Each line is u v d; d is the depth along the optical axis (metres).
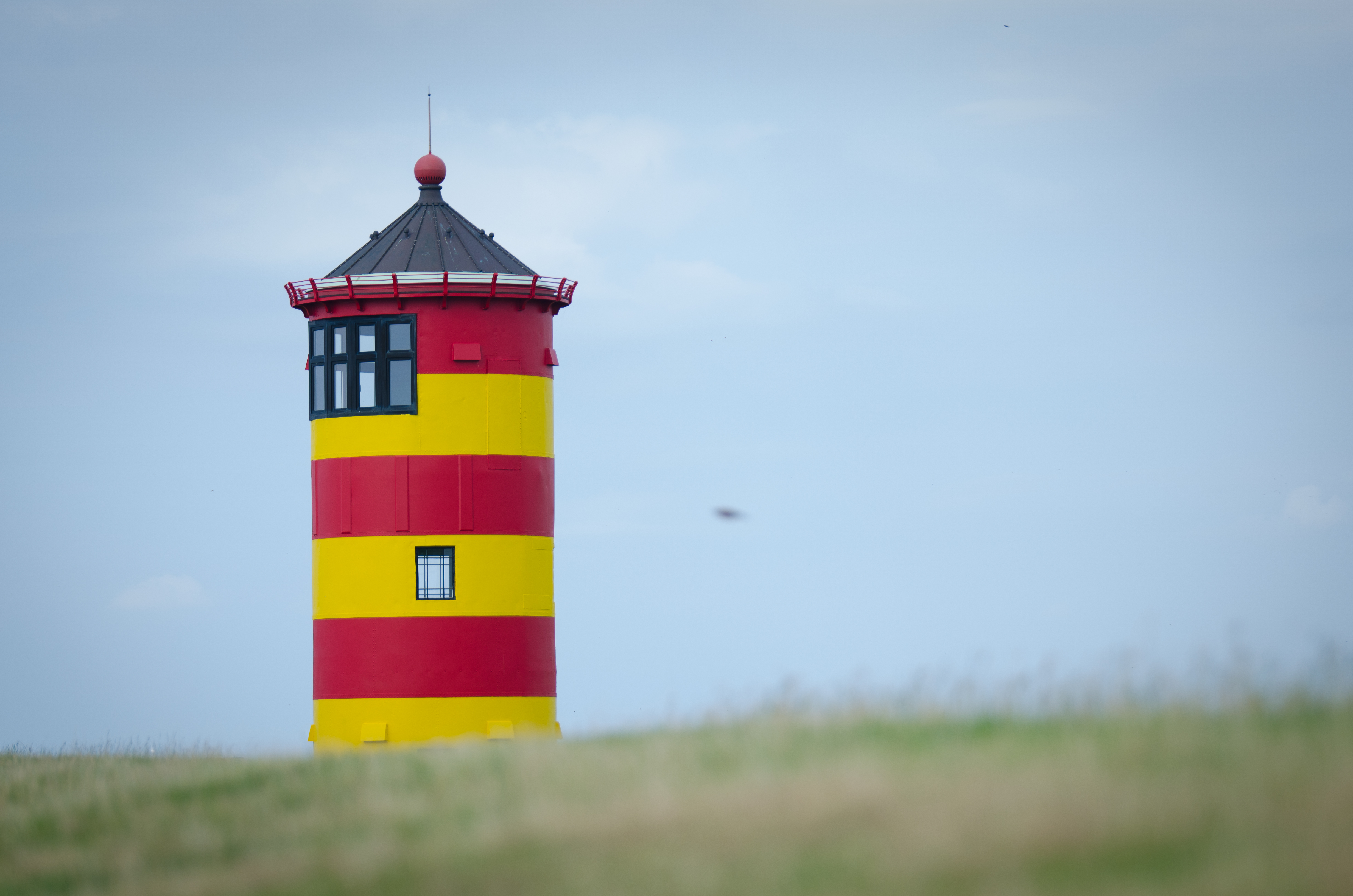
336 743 146.75
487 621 146.62
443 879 71.56
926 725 88.81
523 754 95.38
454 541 146.62
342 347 151.25
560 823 76.44
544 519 152.00
